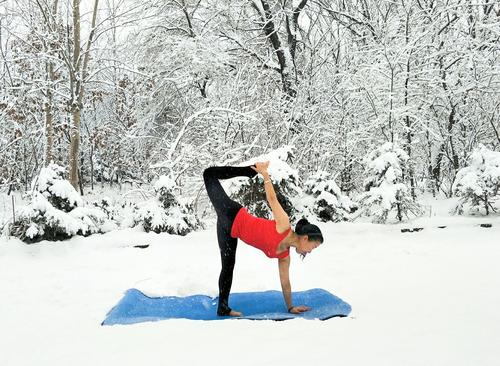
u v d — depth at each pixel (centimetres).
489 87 1266
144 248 802
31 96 1614
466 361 235
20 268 677
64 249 780
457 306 378
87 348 313
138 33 1595
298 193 1002
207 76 1560
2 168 1772
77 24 1338
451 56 1309
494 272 528
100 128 1998
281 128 1320
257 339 302
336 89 1334
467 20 1362
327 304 439
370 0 1544
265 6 1584
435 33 1312
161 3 1572
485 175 959
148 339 321
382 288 490
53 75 1491
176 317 427
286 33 1673
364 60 1376
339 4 1612
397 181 993
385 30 1434
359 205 1095
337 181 1298
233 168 452
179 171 1208
